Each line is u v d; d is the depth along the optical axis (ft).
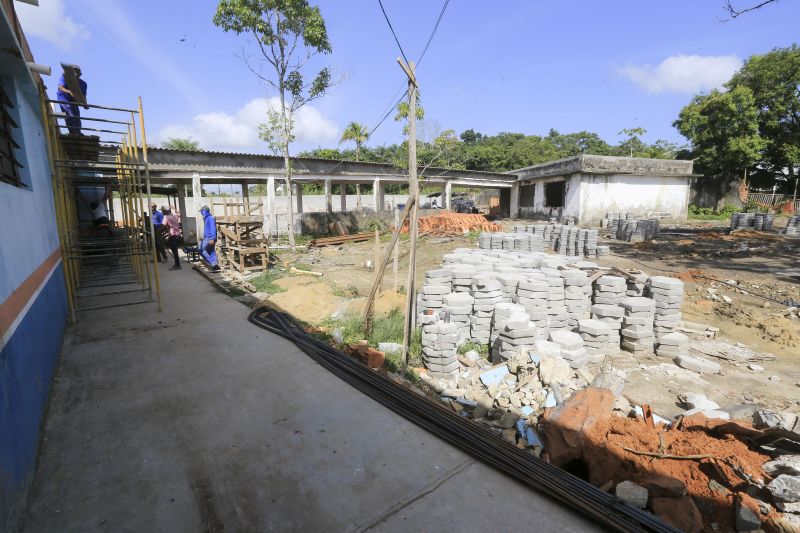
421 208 97.71
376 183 80.64
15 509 7.26
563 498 8.40
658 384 18.29
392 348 20.63
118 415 11.43
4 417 7.36
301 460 9.60
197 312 22.24
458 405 15.69
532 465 9.48
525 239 40.11
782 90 88.12
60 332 16.69
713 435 12.51
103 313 21.94
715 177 101.19
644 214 86.12
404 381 16.52
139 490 8.50
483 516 8.02
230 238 37.86
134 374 14.14
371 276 39.09
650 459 11.12
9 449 7.43
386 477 9.09
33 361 10.54
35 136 16.30
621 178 83.61
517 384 16.87
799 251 44.78
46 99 18.03
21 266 10.46
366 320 22.06
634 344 21.17
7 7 12.88
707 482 10.36
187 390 13.00
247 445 10.14
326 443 10.30
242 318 21.16
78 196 35.22
